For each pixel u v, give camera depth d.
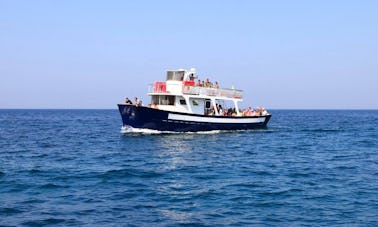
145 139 43.31
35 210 16.75
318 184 21.91
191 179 23.16
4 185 21.30
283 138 49.44
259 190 20.41
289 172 25.62
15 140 47.59
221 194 19.58
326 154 34.84
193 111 48.69
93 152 35.41
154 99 48.34
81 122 98.62
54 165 28.09
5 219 15.56
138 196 19.20
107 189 20.58
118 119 122.00
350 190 20.44
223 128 51.47
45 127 75.62
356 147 40.53
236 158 31.77
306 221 15.59
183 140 42.97
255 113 58.53
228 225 15.14
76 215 16.14
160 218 15.88
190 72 47.53
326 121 105.69
